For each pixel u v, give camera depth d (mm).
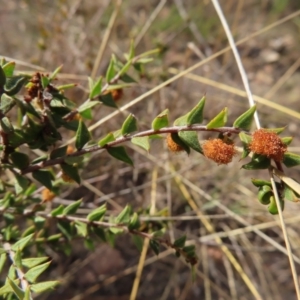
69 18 413
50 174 209
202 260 385
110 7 492
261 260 392
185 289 370
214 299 378
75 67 398
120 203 384
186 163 381
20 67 408
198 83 475
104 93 248
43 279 358
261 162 176
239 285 384
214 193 388
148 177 389
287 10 616
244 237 382
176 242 222
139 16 551
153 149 391
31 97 193
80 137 196
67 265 369
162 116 181
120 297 374
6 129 184
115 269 379
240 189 394
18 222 336
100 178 351
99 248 380
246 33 583
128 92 396
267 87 538
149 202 385
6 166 204
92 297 369
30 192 241
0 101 182
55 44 396
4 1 501
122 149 194
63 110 203
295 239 389
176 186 385
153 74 376
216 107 420
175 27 525
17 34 483
